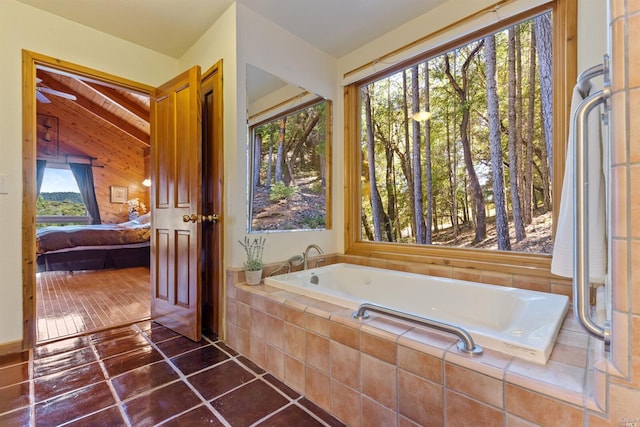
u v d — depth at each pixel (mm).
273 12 2238
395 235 2635
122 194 7398
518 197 1970
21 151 2031
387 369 1192
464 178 2211
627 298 721
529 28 1896
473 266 2082
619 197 722
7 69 1994
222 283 2178
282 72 2426
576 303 856
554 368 939
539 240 1886
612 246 756
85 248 4473
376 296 2285
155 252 2576
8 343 1961
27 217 2047
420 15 2287
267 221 2328
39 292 3412
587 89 1092
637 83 679
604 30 1557
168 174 2428
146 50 2654
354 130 2869
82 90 5664
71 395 1492
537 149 1888
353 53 2781
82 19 2258
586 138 837
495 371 940
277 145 2406
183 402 1448
